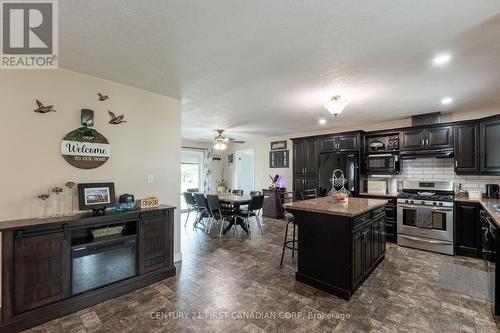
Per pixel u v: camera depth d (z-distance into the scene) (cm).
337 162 509
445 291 256
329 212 251
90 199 255
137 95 307
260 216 690
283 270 310
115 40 196
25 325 195
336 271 250
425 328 197
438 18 165
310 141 579
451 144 400
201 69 251
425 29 178
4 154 217
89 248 233
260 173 772
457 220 370
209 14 163
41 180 235
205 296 247
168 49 211
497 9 154
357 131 498
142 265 268
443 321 206
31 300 200
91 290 232
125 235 261
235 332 192
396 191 477
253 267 321
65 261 218
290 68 247
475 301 237
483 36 186
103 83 277
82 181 261
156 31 183
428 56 219
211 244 423
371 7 154
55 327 199
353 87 299
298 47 206
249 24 174
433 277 290
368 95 329
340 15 163
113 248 249
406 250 392
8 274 190
